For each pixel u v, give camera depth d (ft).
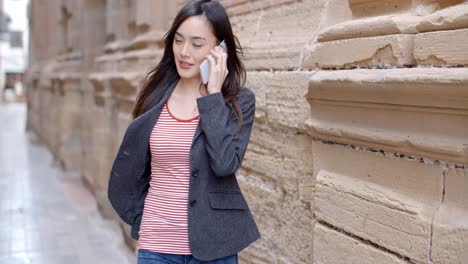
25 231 19.77
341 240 7.48
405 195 6.33
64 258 16.83
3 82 135.64
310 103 8.20
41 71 48.93
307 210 9.15
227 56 7.16
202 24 6.91
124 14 21.42
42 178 30.81
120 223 19.21
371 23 6.91
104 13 29.37
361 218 7.04
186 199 6.85
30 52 62.54
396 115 6.29
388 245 6.52
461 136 5.45
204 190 6.77
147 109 7.30
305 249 9.18
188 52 6.93
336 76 7.18
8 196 25.71
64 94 32.96
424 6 6.68
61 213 22.63
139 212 7.36
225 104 6.91
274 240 10.31
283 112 9.72
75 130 32.78
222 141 6.57
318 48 8.14
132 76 17.25
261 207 10.84
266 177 10.67
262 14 11.64
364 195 6.95
